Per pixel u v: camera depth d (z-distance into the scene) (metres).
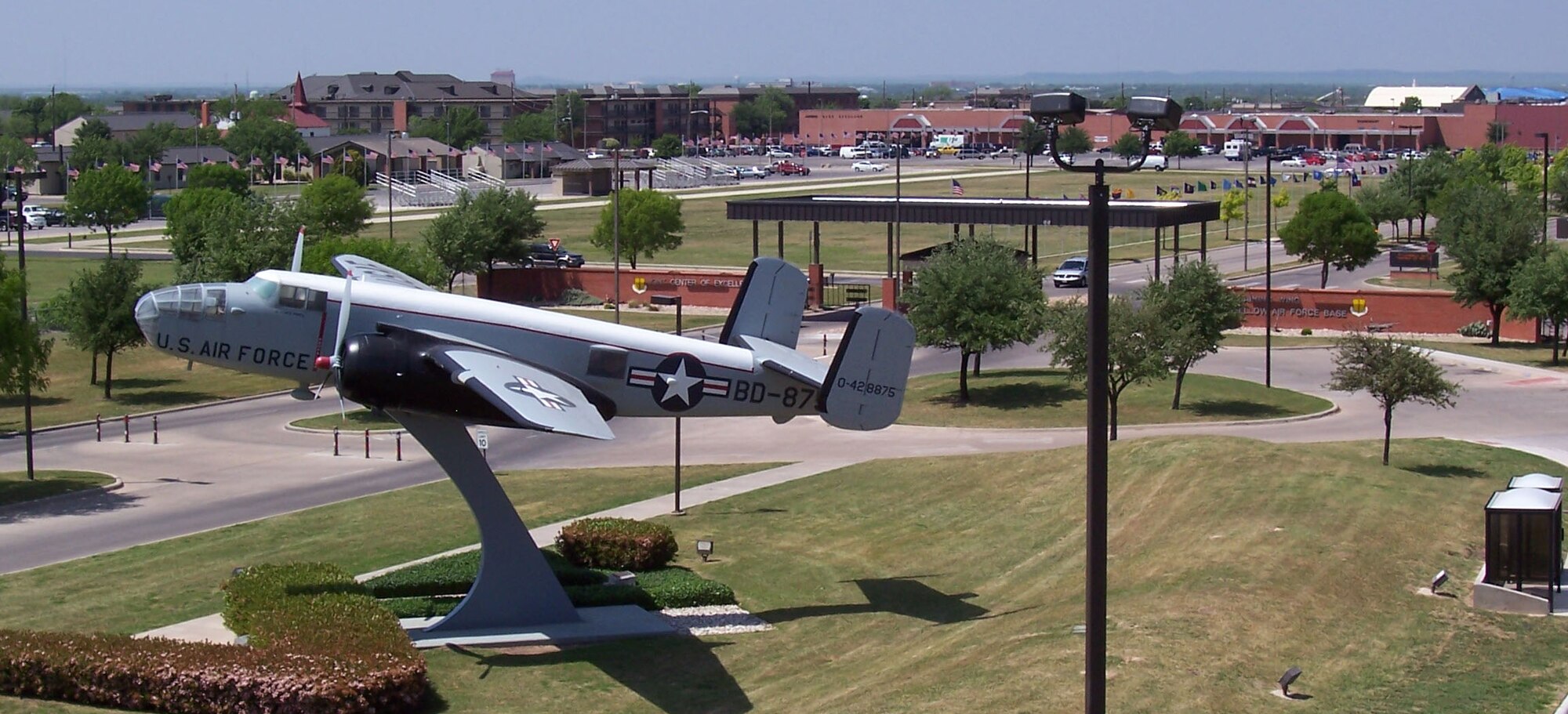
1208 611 28.88
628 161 189.12
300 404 61.34
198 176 151.00
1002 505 41.00
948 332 58.78
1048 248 120.19
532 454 51.94
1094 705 20.08
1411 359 44.59
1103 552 19.81
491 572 30.30
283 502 44.31
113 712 24.52
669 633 30.52
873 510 41.31
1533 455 47.19
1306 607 29.55
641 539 34.81
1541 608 29.53
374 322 29.38
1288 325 79.00
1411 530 35.75
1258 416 55.84
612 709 26.22
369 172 188.00
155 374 67.94
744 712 26.00
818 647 29.92
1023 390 61.19
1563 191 120.44
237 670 24.75
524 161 198.12
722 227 140.00
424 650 29.03
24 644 25.38
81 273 67.00
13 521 41.91
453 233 90.88
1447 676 25.97
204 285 29.61
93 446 53.53
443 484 46.31
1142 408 57.28
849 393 32.19
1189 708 23.94
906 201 82.50
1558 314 65.56
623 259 110.50
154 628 31.12
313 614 28.20
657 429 56.06
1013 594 33.44
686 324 81.88
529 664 28.52
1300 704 24.44
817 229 87.31
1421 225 127.56
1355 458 45.47
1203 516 37.00
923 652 28.44
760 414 32.53
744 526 39.97
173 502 44.44
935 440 53.22
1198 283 58.38
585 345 30.56
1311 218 93.69
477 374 27.17
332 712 24.48
